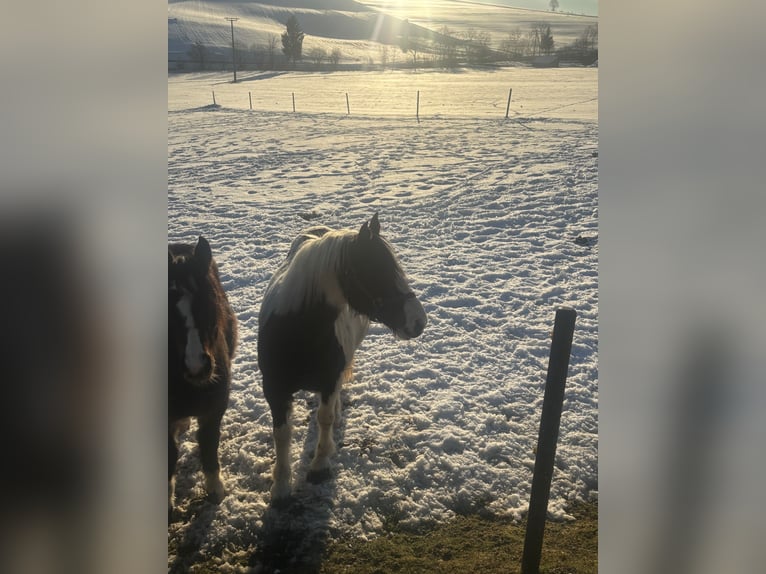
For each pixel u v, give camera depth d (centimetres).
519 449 335
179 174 1064
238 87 3525
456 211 807
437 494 301
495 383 399
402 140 1390
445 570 256
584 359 428
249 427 356
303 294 274
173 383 243
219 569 258
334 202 863
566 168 1028
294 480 309
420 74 4569
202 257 245
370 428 350
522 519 287
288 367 283
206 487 295
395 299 266
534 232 720
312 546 269
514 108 2088
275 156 1223
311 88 3359
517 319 493
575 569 253
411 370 412
